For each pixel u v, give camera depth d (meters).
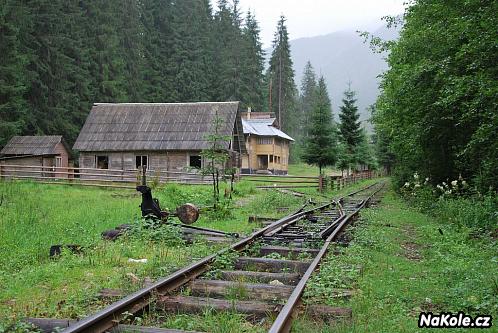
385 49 22.20
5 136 33.81
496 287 5.93
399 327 4.70
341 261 7.50
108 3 48.62
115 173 32.50
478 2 12.00
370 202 22.33
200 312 4.98
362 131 47.12
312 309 5.00
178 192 18.69
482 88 10.98
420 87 15.46
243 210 17.02
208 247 9.12
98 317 4.18
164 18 63.09
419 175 22.00
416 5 17.50
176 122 34.47
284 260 7.57
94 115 36.09
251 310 4.94
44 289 6.18
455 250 8.72
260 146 56.72
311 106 94.81
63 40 41.16
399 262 8.02
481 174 14.08
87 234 10.77
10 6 34.72
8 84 33.88
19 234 10.65
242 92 68.00
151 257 8.16
